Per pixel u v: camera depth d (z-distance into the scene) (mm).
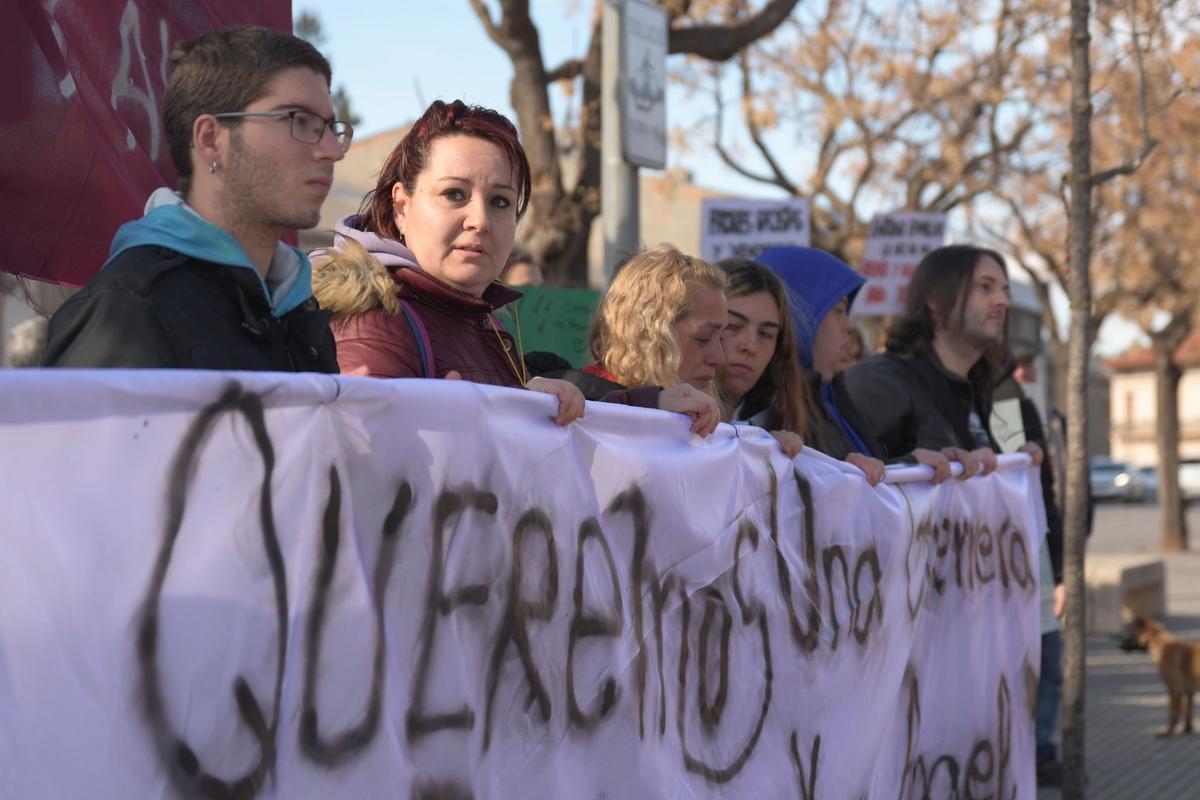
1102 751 7352
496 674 1968
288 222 2012
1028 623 4461
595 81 10703
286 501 1569
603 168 7391
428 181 2529
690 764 2535
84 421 1359
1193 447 76688
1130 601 13195
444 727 1837
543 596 2088
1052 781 6383
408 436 1775
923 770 3703
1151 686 9578
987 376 4875
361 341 2357
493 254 2545
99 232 2768
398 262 2486
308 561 1604
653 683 2404
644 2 7398
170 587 1435
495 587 1966
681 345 3059
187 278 1851
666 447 2492
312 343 2096
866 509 3342
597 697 2223
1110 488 44125
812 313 4117
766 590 2852
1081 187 5297
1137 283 20891
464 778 1867
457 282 2533
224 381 1490
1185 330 21609
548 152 10516
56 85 2686
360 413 1688
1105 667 10414
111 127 2777
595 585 2229
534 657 2057
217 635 1483
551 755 2100
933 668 3762
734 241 8750
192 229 1885
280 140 1984
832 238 18484
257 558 1532
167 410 1436
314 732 1613
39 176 2680
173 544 1438
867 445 4070
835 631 3150
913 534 3594
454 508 1865
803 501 3053
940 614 3803
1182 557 20938
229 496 1502
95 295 1785
